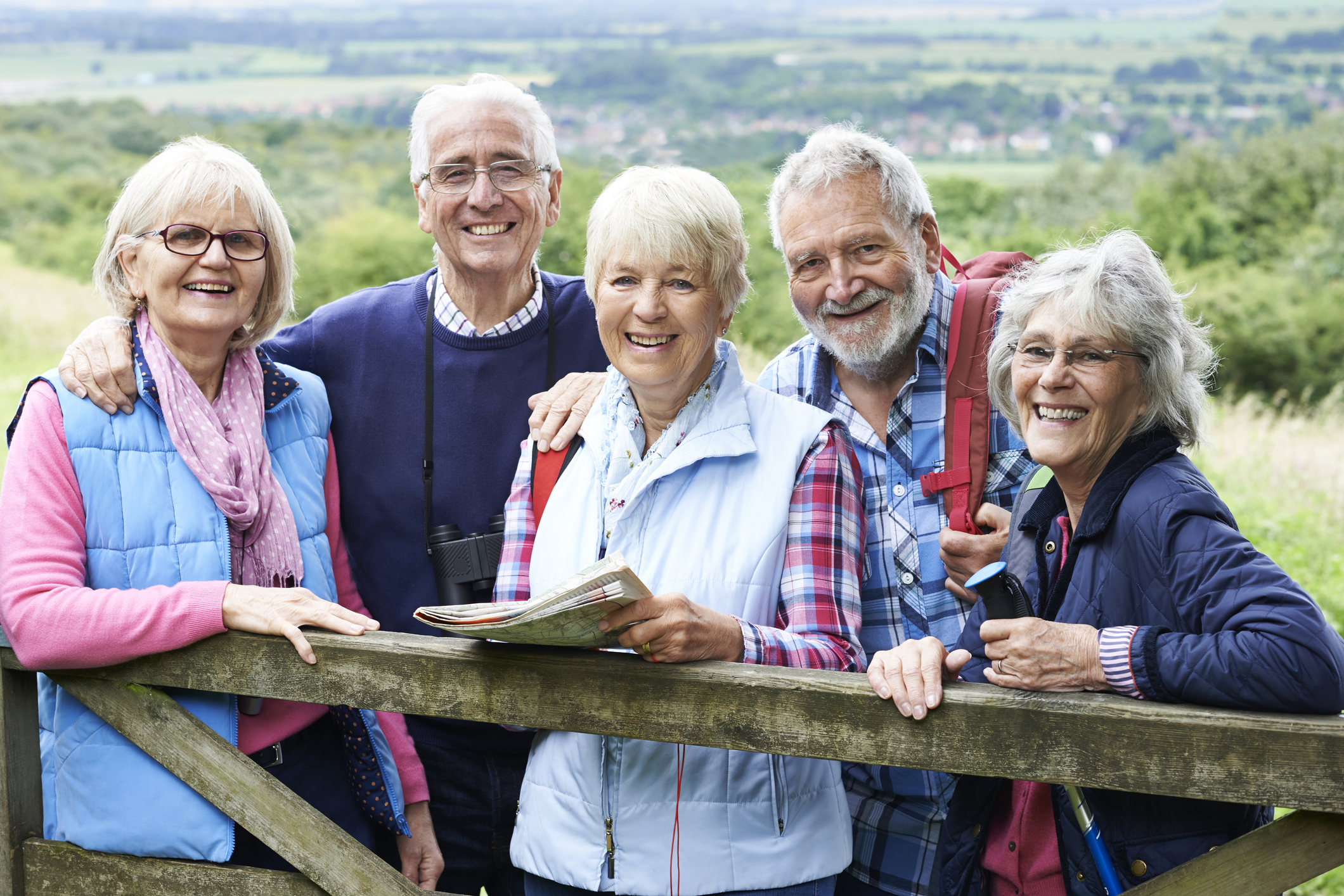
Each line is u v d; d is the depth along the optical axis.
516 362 2.47
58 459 1.87
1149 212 29.69
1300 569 6.75
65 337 19.89
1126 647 1.51
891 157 2.24
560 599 1.48
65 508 1.86
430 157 2.40
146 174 1.96
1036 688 1.55
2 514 1.85
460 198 2.37
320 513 2.17
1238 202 28.97
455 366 2.45
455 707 1.75
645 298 1.83
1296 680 1.42
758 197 13.51
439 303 2.48
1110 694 1.54
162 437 1.95
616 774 1.80
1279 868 1.49
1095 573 1.65
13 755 2.01
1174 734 1.46
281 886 1.88
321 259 26.17
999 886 1.80
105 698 1.92
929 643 1.62
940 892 1.83
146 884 1.94
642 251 1.83
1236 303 23.11
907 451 2.27
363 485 2.45
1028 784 1.77
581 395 2.12
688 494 1.89
